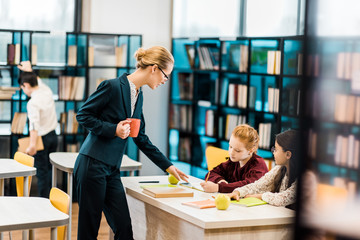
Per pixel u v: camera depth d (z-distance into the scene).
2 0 6.33
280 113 5.06
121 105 3.08
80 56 6.48
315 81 1.93
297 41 5.01
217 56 6.23
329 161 3.19
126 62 6.69
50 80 6.34
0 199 2.86
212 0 6.45
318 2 1.95
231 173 3.41
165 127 7.23
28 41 6.19
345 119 3.40
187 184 3.37
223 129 6.16
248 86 5.65
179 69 6.88
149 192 3.03
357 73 3.45
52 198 2.85
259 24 5.70
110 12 6.84
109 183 3.15
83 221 3.07
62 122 6.41
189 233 2.62
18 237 4.70
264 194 2.90
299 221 1.96
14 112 6.17
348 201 2.17
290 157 2.91
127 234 3.14
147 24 7.01
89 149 3.06
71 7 6.66
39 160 5.54
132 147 6.88
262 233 2.59
